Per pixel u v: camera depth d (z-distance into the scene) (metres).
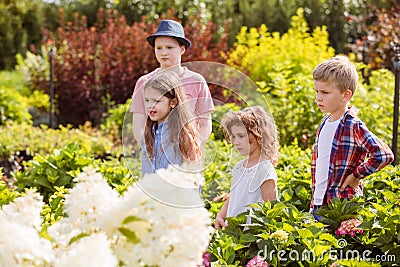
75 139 8.26
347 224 3.13
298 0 17.66
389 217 3.04
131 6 18.36
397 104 5.75
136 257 1.86
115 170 4.96
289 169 4.78
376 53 11.41
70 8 21.28
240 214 3.26
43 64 13.83
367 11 15.61
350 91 3.60
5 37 20.92
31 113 13.41
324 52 10.67
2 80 16.61
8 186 5.75
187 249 1.84
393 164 5.76
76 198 1.97
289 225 2.92
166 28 4.18
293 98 7.59
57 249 1.93
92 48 13.06
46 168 5.05
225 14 17.78
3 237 1.71
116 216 1.90
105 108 12.51
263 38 11.47
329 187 3.60
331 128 3.65
